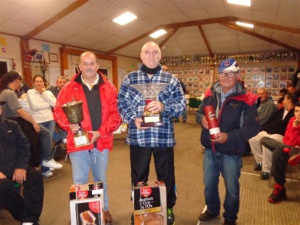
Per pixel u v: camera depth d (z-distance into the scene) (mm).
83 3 4285
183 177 2961
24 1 3799
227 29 6672
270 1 4023
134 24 5898
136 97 1682
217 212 1981
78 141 1599
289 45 7258
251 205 2201
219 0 4707
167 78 1692
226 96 1726
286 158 2256
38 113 3170
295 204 2211
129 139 1725
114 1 4480
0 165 1795
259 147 3082
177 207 2225
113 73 8258
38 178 1859
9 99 2545
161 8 5172
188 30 6934
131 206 2256
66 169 3312
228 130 1687
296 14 4293
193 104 8273
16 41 5027
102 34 6117
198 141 4895
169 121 1712
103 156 1820
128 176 2992
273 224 1896
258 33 6676
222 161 1763
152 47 1627
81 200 1437
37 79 3209
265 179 2822
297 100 2861
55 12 4422
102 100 1788
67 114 1571
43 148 2977
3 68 4863
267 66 8297
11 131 1841
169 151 1730
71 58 6562
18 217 1843
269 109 3385
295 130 2354
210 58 8992
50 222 2002
